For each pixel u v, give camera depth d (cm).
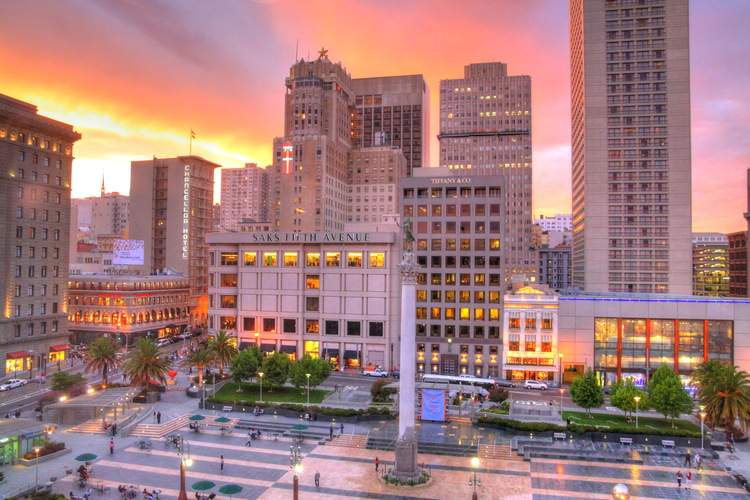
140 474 5788
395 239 11819
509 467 6138
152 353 8712
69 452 6462
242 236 12488
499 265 11419
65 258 12125
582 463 6300
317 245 12138
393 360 11631
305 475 5800
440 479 5734
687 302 10375
